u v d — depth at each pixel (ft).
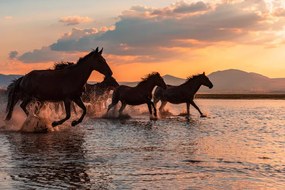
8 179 27.48
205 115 90.53
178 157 35.65
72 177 28.07
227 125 67.67
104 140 47.39
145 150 39.60
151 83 84.38
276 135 52.80
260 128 62.34
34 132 55.36
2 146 42.14
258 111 113.09
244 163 32.96
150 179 27.50
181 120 79.05
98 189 24.95
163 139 48.47
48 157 35.65
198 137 50.47
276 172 29.71
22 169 30.55
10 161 33.76
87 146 42.34
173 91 93.81
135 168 31.01
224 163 32.96
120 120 78.79
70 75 56.65
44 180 27.17
